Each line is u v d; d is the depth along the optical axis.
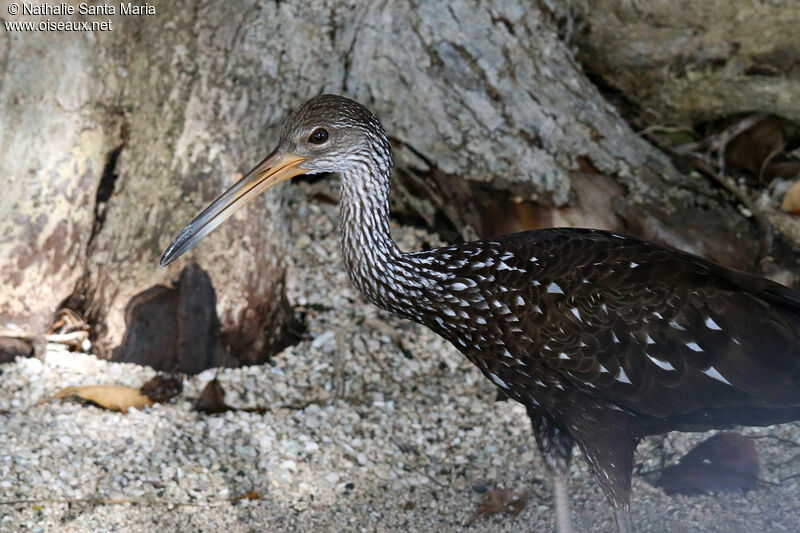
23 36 10.84
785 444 10.06
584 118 12.25
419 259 8.90
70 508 9.01
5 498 8.99
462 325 8.82
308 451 10.15
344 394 11.05
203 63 11.14
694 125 13.71
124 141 11.46
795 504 9.22
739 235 12.10
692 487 9.52
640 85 13.62
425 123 12.08
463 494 9.76
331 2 11.48
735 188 12.71
